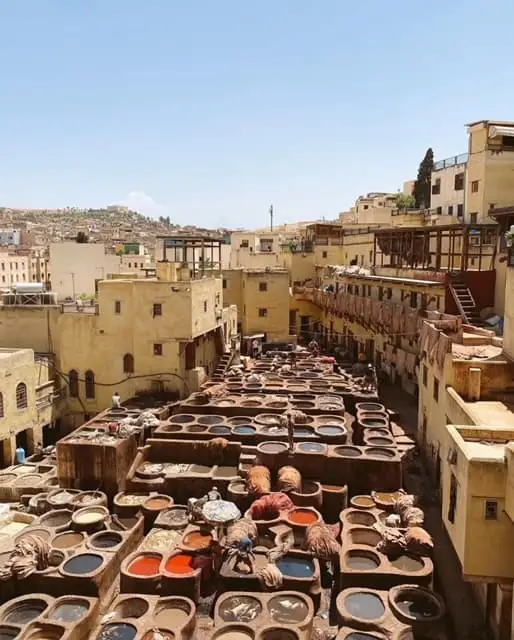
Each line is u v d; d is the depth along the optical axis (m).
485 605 16.09
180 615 16.59
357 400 33.69
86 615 16.20
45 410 33.94
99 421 30.08
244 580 17.78
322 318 60.62
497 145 41.91
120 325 35.66
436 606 16.09
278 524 20.64
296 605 16.70
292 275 63.75
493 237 34.22
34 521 22.17
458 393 21.47
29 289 38.94
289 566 18.75
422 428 28.02
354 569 17.80
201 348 38.34
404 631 15.26
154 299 34.72
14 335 37.72
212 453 25.70
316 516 21.38
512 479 12.30
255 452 25.20
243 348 50.91
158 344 35.06
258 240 77.12
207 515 18.97
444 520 15.72
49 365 36.00
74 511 22.62
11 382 30.62
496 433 14.88
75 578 17.94
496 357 22.25
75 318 36.12
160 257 64.00
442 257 44.44
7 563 18.50
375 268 46.16
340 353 50.47
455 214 48.19
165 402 33.62
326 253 64.31
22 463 29.91
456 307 31.28
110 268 54.75
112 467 24.44
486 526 13.00
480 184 42.72
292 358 46.06
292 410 30.27
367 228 58.09
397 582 17.30
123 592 18.19
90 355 36.19
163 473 24.56
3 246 105.50
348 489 23.86
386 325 37.53
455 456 14.34
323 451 24.80
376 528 20.14
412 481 25.05
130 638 15.50
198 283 35.88
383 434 27.27
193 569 18.50
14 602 16.95
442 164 50.97
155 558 19.28
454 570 18.73
